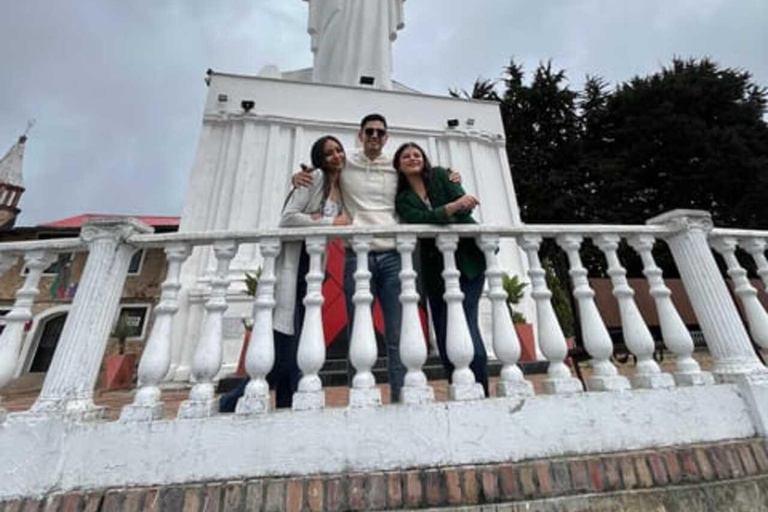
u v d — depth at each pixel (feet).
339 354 16.44
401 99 29.17
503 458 6.57
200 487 6.01
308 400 6.64
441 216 7.97
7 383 6.85
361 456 6.36
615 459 6.77
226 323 20.16
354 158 9.86
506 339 7.53
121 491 5.95
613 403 7.26
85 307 6.95
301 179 9.07
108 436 6.22
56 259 8.18
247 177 24.29
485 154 29.43
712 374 8.29
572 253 8.68
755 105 59.67
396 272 8.71
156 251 39.14
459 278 8.73
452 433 6.63
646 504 6.45
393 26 36.83
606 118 66.85
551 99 66.74
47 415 6.20
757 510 6.75
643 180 61.16
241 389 7.47
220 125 25.72
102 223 7.51
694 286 8.85
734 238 9.63
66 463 6.03
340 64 33.81
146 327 36.52
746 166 52.75
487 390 8.18
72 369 6.56
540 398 7.09
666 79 62.39
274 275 7.72
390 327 8.55
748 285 9.20
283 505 5.94
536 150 65.05
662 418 7.31
